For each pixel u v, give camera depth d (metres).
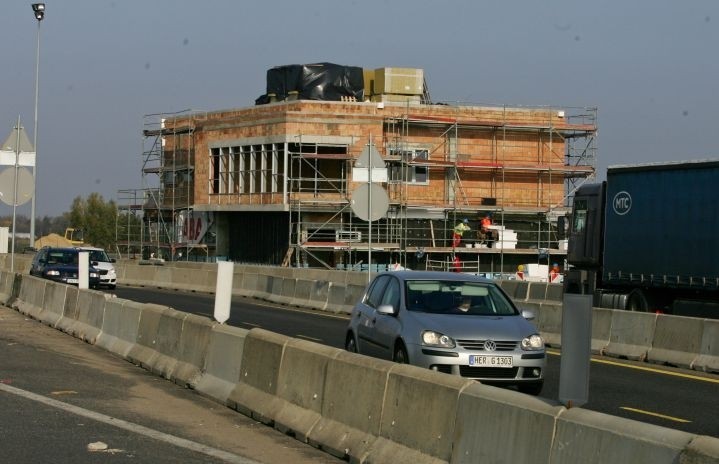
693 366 18.41
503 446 8.04
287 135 49.38
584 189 28.83
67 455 9.30
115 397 13.07
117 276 45.75
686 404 13.97
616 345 20.42
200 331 14.47
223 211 53.38
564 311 7.70
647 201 25.72
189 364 14.62
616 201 26.72
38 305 25.33
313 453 10.28
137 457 9.38
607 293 27.17
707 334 18.42
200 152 54.78
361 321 15.37
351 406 10.23
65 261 37.34
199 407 12.75
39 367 15.55
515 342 13.25
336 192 49.84
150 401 13.01
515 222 52.84
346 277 39.31
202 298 35.81
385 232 50.31
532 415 7.79
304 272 42.12
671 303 25.47
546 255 51.59
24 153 26.62
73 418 11.23
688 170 24.55
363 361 10.23
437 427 8.88
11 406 11.79
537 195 53.38
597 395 14.71
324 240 49.84
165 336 15.95
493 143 52.81
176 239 57.16
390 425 9.53
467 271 50.97
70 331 21.53
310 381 11.10
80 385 13.94
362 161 22.50
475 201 52.28
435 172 51.75
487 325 13.46
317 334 23.11
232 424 11.65
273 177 50.00
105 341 19.11
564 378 7.66
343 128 50.03
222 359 13.51
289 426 11.08
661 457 6.58
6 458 9.06
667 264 25.03
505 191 52.91
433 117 51.28
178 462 9.29
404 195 50.56
